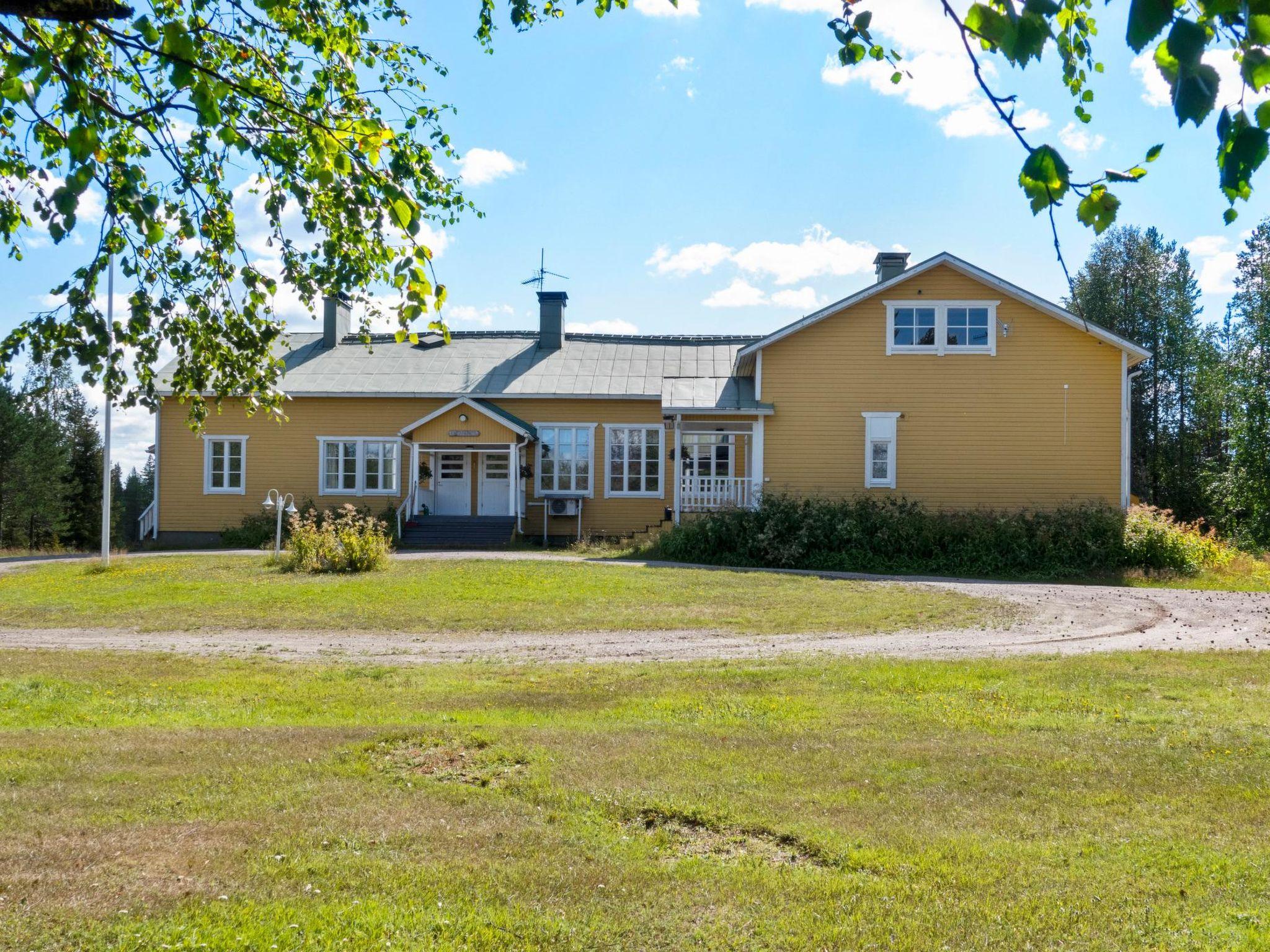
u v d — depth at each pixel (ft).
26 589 59.88
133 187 14.05
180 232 15.87
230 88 14.44
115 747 23.75
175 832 17.69
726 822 18.61
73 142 12.61
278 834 17.69
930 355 83.92
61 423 188.85
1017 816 18.90
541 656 39.83
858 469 84.23
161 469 100.89
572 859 16.78
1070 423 82.84
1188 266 166.30
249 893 15.14
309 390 99.14
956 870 16.22
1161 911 14.69
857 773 21.75
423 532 92.53
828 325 84.69
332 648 42.19
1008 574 70.59
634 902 15.11
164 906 14.60
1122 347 80.94
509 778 21.52
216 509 100.37
